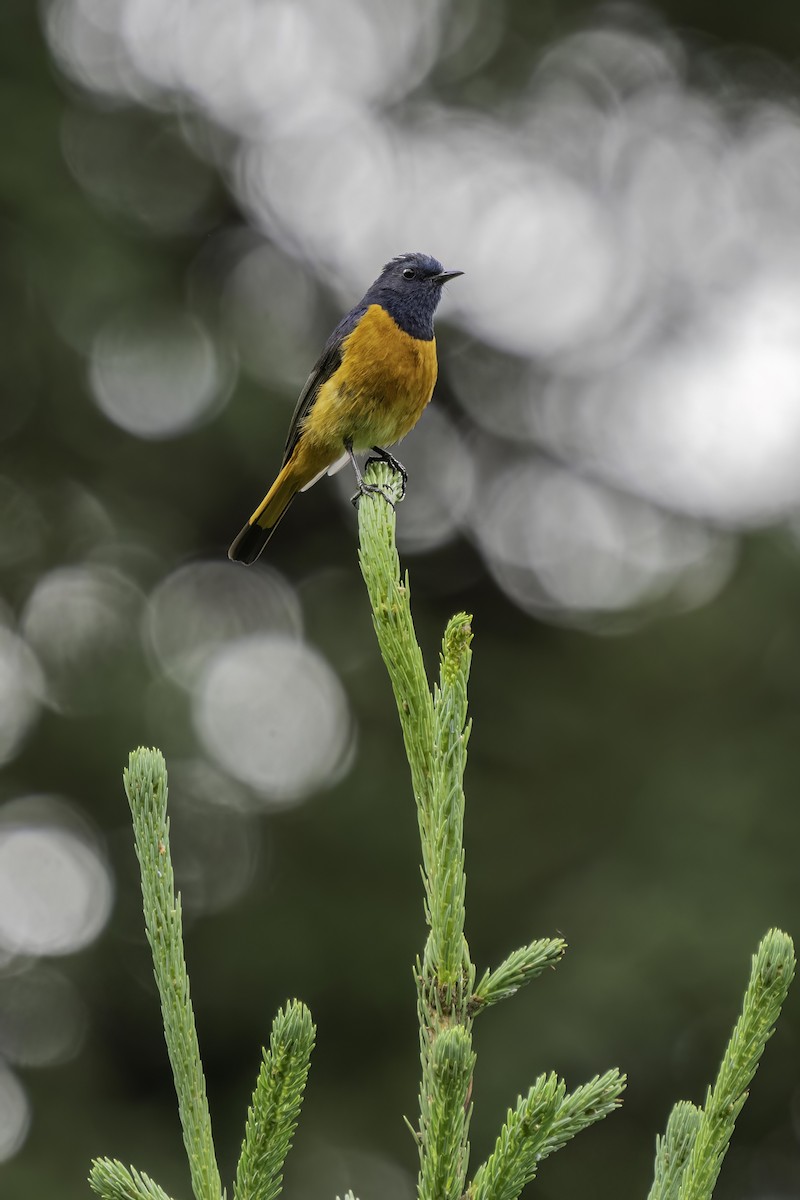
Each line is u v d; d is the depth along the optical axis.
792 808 16.03
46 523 18.08
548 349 21.95
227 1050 16.94
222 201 21.31
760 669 17.67
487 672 19.06
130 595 17.86
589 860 16.88
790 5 22.23
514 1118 2.74
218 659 17.94
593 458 21.48
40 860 16.69
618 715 18.08
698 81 23.06
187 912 16.64
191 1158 2.91
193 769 16.59
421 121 22.70
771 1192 15.06
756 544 18.69
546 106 22.78
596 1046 14.24
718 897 15.31
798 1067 14.93
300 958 16.52
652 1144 14.45
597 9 22.69
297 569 20.05
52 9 20.42
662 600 19.28
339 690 18.34
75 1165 15.25
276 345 20.23
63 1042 16.48
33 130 19.17
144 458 18.66
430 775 3.44
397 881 17.00
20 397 18.30
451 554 21.73
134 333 18.28
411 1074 15.82
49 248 18.27
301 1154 15.12
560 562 20.86
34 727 16.91
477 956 16.77
